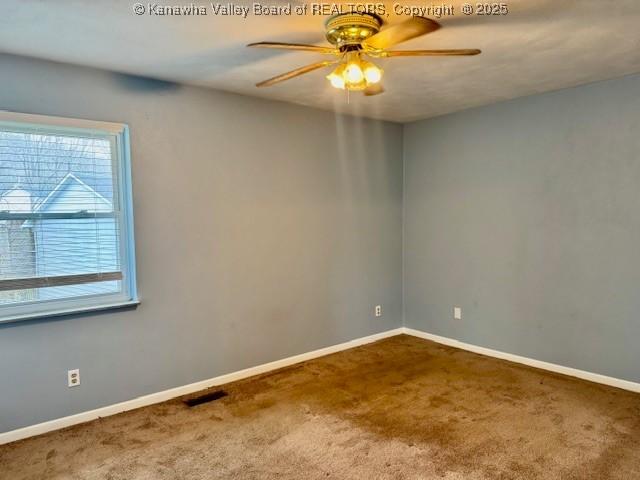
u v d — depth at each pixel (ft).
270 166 12.51
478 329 14.16
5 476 7.67
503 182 13.21
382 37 7.14
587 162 11.43
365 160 14.93
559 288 12.16
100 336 9.85
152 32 7.61
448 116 14.56
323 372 12.53
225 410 10.17
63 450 8.49
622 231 10.93
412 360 13.50
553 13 7.01
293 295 13.21
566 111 11.73
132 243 10.25
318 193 13.70
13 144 8.77
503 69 9.87
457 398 10.65
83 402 9.67
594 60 9.35
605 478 7.43
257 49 8.43
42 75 8.92
